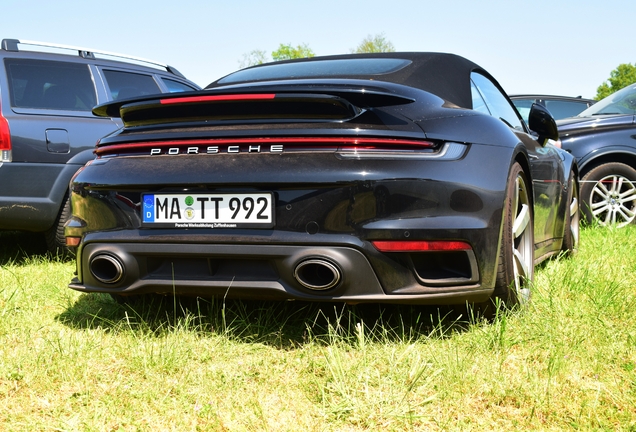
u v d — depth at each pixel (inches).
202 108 103.0
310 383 90.7
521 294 116.6
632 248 185.0
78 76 205.8
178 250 102.7
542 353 99.9
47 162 184.2
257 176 97.8
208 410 82.4
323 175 95.8
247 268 102.0
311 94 96.7
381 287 98.0
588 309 118.0
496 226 104.3
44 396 87.8
